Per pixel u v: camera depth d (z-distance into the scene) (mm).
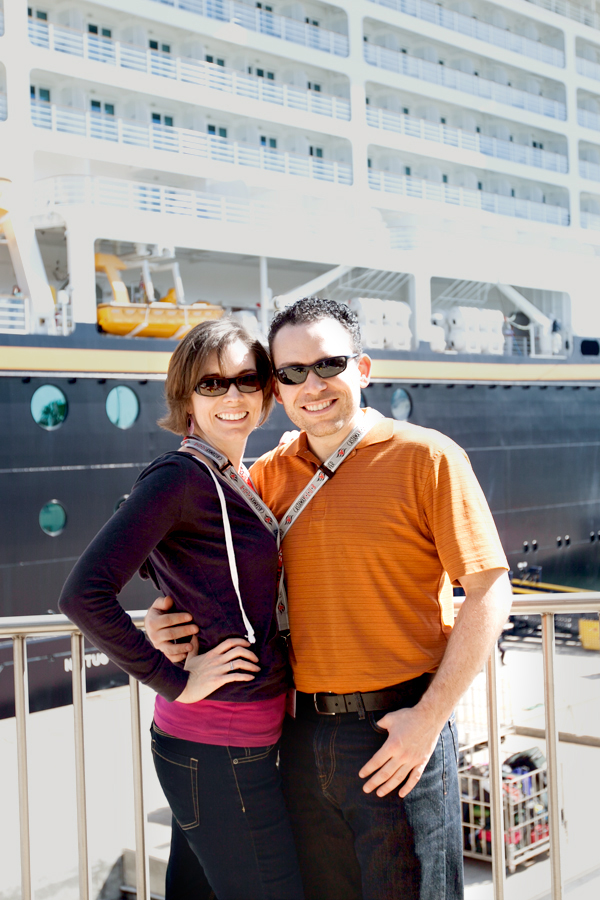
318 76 14945
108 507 9867
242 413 2135
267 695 1995
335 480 2078
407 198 15188
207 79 12570
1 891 4289
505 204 17078
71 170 11734
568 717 6219
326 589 2041
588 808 5004
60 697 9016
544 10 18594
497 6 17875
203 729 1945
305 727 2104
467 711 5688
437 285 16422
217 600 1966
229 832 1946
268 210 12719
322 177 14109
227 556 1970
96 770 5914
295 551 2102
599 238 18969
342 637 2016
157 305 10703
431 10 16469
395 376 12891
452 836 2021
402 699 1989
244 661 1946
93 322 10156
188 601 1991
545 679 2256
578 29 19266
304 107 13867
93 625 1767
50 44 11102
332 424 2072
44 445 9445
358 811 1983
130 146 11820
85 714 2336
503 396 14430
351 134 14453
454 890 2025
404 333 13477
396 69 15516
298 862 2082
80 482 9664
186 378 2096
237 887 1960
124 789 5551
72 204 10328
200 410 2117
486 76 17938
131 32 12453
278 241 12352
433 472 1978
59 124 11297
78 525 9625
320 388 2053
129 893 4434
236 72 12945
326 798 2070
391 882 1937
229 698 1949
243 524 2002
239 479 2090
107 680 9344
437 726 1857
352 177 14461
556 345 16578
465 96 16391
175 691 1881
